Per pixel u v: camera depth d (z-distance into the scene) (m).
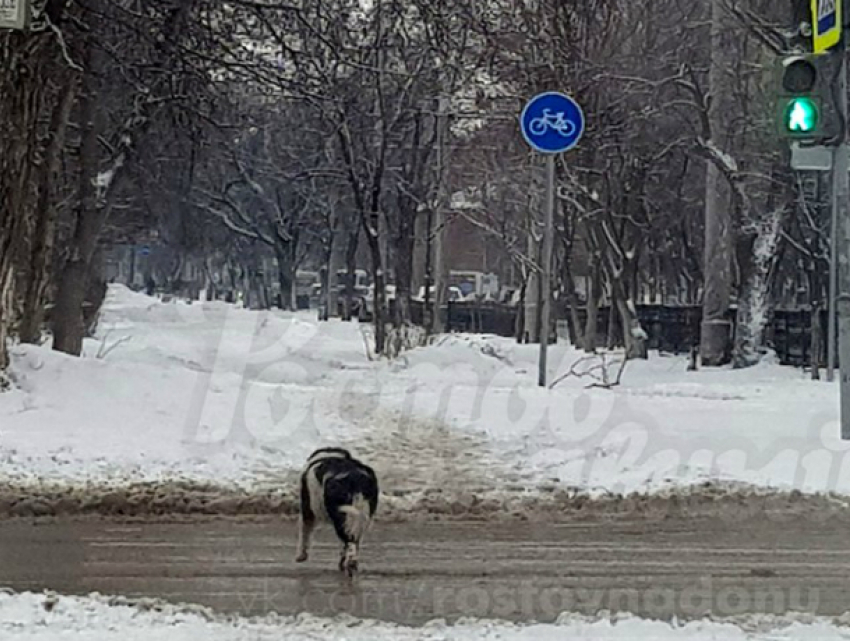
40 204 19.56
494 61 28.28
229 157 36.06
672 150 31.14
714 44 27.89
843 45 13.70
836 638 7.60
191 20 18.86
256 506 11.74
